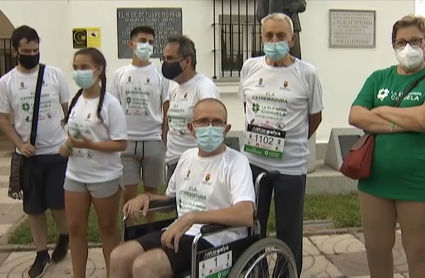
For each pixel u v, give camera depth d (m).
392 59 7.97
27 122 3.95
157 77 4.25
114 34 7.46
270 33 3.21
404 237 2.99
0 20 9.69
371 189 3.04
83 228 3.57
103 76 3.45
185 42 3.55
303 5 5.57
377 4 7.82
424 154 2.86
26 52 3.84
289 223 3.40
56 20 7.48
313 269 4.23
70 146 3.44
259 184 3.12
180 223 2.67
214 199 2.91
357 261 4.38
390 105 2.98
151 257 2.71
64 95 4.09
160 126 4.32
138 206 3.04
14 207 6.05
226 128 2.96
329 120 7.91
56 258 4.34
